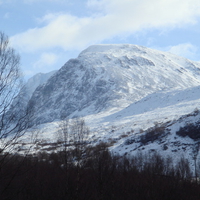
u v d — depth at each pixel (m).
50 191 61.81
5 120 37.44
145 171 99.62
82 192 59.03
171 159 139.62
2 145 38.56
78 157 60.53
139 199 75.00
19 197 47.56
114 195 68.12
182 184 90.75
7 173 41.25
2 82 37.59
